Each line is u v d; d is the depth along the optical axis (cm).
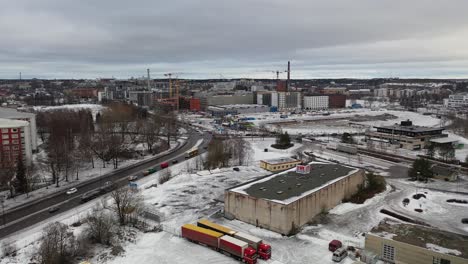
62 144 15962
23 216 9819
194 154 17850
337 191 10281
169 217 9438
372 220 9212
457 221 9225
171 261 7188
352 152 17988
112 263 7119
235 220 9212
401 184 12600
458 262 6369
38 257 7219
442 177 13188
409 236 7288
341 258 7112
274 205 8444
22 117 18000
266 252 7181
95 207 10250
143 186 12462
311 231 8538
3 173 12238
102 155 16062
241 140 18675
